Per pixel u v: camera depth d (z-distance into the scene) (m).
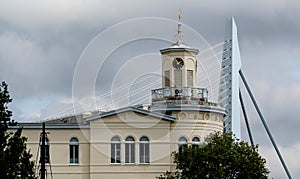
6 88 48.25
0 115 47.62
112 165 69.00
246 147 64.06
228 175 62.75
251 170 62.53
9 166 46.62
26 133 68.62
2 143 47.28
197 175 62.69
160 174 68.75
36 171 66.44
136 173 68.88
